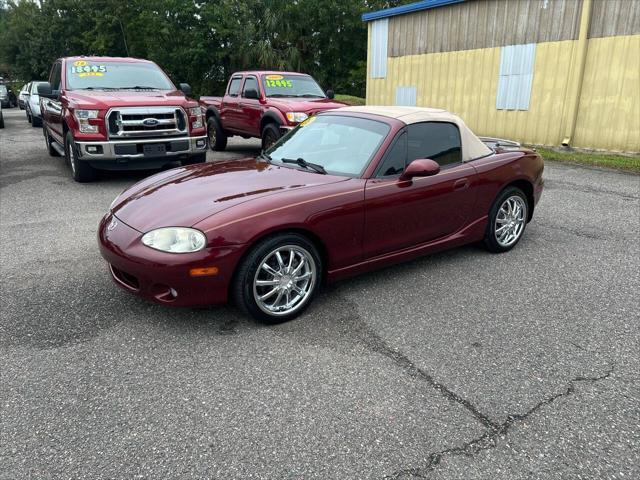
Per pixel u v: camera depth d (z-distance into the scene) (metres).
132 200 3.76
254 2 28.42
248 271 3.27
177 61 28.12
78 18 29.81
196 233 3.15
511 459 2.29
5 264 4.53
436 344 3.27
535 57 11.55
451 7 13.17
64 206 6.62
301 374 2.91
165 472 2.19
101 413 2.56
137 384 2.80
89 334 3.32
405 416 2.56
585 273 4.51
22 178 8.45
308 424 2.49
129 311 3.64
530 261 4.81
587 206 6.93
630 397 2.74
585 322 3.59
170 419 2.52
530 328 3.50
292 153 4.45
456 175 4.36
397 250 4.13
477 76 12.92
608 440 2.42
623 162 9.79
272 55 27.64
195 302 3.24
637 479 2.18
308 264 3.59
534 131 11.95
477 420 2.54
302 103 9.55
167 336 3.30
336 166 4.06
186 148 7.96
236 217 3.23
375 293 4.03
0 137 14.59
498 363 3.06
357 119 4.39
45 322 3.47
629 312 3.76
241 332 3.37
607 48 10.40
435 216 4.28
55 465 2.22
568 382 2.88
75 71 8.50
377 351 3.17
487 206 4.72
